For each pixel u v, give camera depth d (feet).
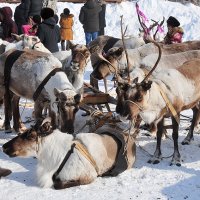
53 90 25.43
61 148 21.42
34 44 33.14
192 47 33.81
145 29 36.50
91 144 21.75
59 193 20.70
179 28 41.19
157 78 24.88
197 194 20.83
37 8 48.55
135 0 76.28
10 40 40.98
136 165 24.00
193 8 71.92
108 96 28.68
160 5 72.08
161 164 24.23
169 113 24.54
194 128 29.73
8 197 20.33
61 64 27.66
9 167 23.61
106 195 20.57
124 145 22.68
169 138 28.27
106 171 22.41
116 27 68.39
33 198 20.24
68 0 74.28
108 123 25.73
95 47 30.96
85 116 31.04
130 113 23.27
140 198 20.33
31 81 26.78
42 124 21.52
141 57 33.60
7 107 28.84
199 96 25.94
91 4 54.80
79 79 28.48
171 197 20.51
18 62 27.40
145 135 28.48
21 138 21.67
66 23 57.21
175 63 30.01
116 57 33.30
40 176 21.58
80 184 21.38
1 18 41.16
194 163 24.44
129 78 24.97
